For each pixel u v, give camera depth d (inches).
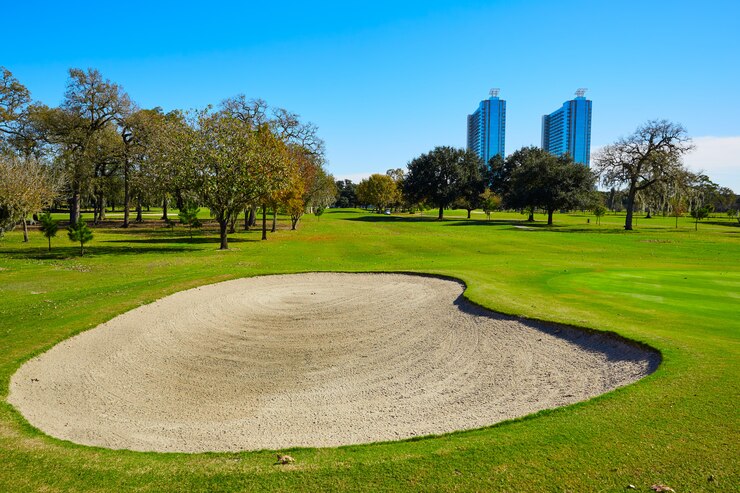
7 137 2354.8
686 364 385.1
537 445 272.2
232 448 321.1
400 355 535.2
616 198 6033.5
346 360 530.9
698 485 226.8
